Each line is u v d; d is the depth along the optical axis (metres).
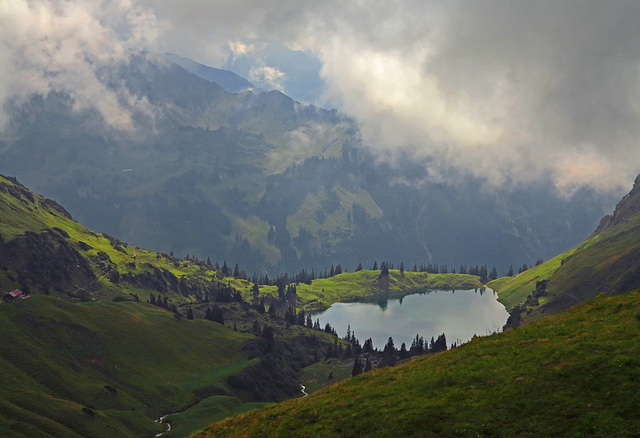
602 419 40.22
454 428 45.41
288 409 61.81
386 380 61.81
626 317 55.59
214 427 64.50
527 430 42.16
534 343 57.19
